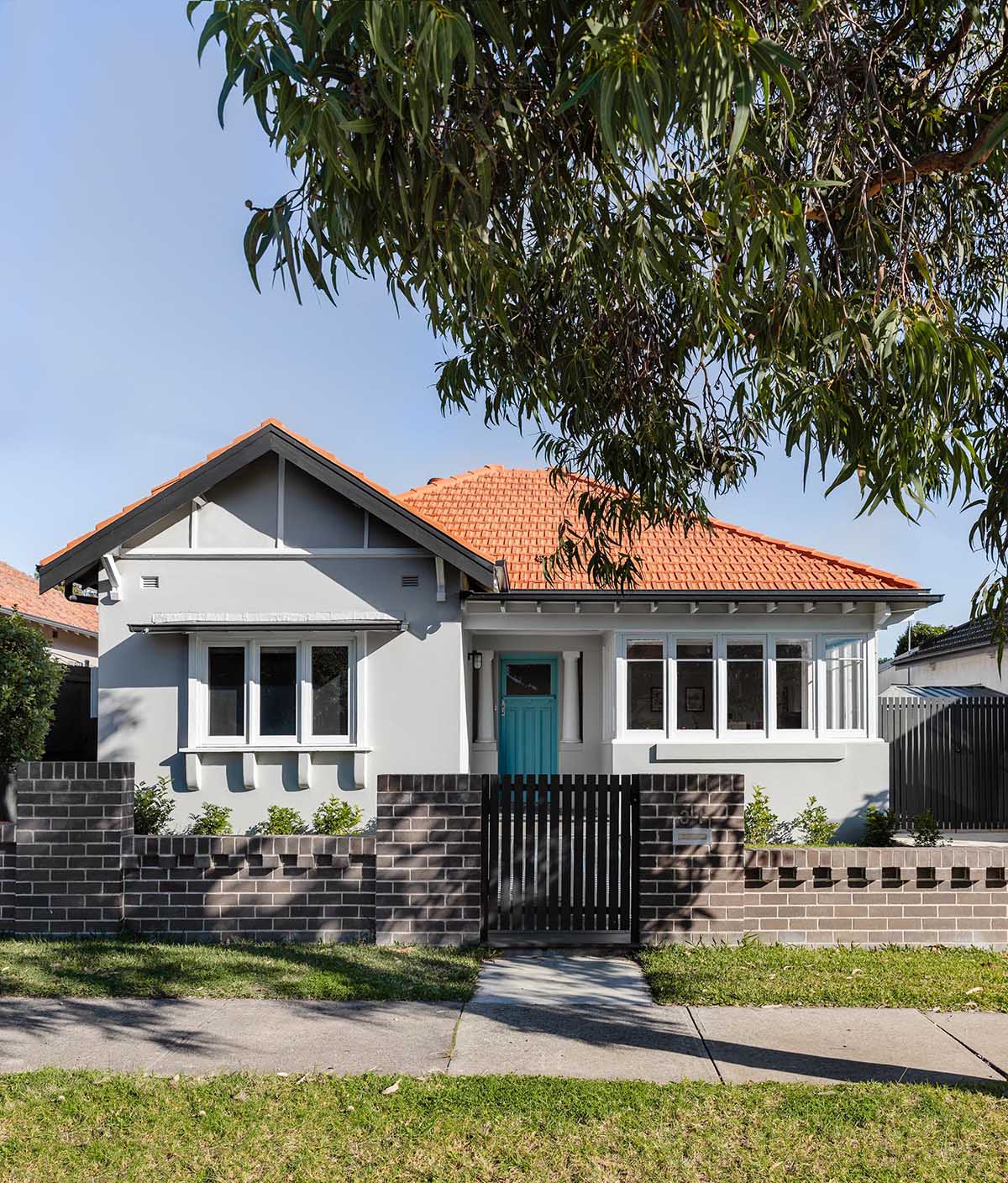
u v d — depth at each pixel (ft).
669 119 11.44
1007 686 70.13
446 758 42.16
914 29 20.30
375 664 42.42
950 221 21.26
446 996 24.80
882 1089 18.85
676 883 29.84
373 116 11.93
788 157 19.06
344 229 12.50
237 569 42.80
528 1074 19.77
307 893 30.01
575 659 51.75
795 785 46.73
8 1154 16.08
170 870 30.04
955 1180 15.31
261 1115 17.54
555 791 30.27
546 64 13.87
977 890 29.89
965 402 17.34
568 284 21.42
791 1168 15.64
